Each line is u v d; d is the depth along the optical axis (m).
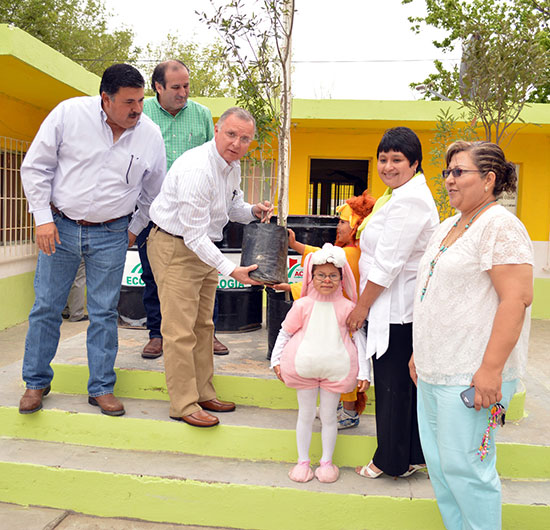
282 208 3.83
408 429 2.83
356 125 8.84
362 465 3.11
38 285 3.25
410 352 2.76
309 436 2.96
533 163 9.16
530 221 9.23
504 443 3.08
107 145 3.08
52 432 3.32
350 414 3.22
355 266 3.16
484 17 13.49
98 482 2.96
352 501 2.79
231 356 4.06
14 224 7.76
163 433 3.22
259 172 8.87
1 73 6.21
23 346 6.36
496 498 2.29
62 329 7.14
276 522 2.85
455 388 2.24
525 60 5.26
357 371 2.86
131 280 4.89
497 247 2.12
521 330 2.22
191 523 2.91
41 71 6.07
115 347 3.40
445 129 6.67
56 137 3.01
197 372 3.38
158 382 3.60
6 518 2.90
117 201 3.19
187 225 2.93
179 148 4.06
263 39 3.77
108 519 2.95
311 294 2.96
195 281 3.13
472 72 5.41
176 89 3.86
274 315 3.87
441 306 2.27
